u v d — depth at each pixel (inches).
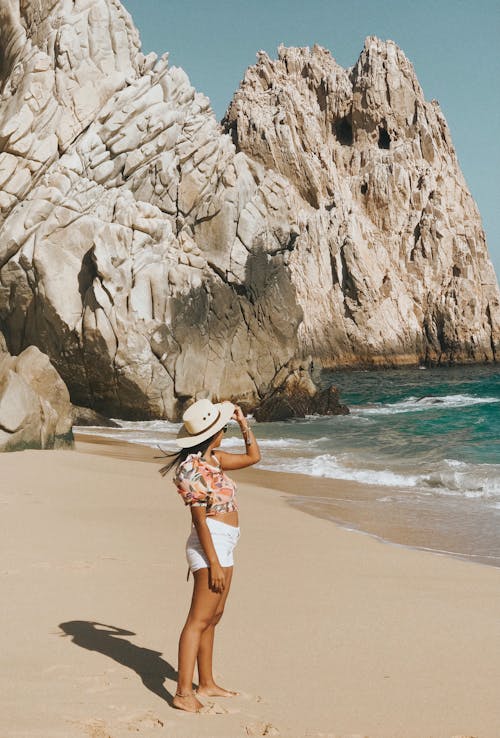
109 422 1125.1
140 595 241.4
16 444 691.4
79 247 1159.6
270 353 1327.5
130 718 138.5
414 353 2984.7
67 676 163.0
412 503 506.0
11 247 1140.5
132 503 449.1
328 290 2908.5
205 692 157.8
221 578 155.4
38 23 1320.1
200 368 1225.4
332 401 1316.4
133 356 1142.3
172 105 1314.0
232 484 162.6
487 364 3019.2
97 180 1222.9
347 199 3075.8
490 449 827.4
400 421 1186.6
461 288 2999.5
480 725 145.9
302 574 289.4
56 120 1234.6
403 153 3228.3
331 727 142.3
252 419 1254.3
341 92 3351.4
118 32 1320.1
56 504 430.6
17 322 1181.1
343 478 631.2
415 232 3127.5
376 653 194.5
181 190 1285.7
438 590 270.7
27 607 221.3
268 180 1366.9
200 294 1240.8
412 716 150.3
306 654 192.1
